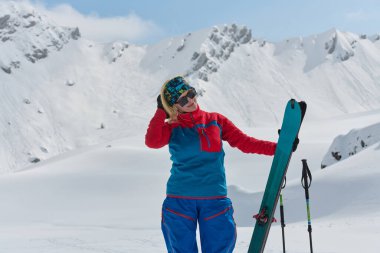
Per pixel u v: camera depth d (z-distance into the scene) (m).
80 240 12.57
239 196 44.59
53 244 11.70
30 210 56.00
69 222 46.16
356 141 50.78
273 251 8.80
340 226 15.81
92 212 52.81
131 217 47.28
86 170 87.69
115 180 71.31
